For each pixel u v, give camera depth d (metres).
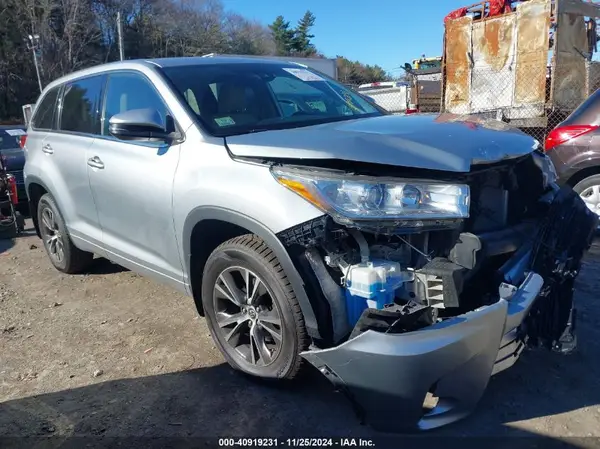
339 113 3.89
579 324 3.74
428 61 23.30
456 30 11.74
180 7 50.59
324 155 2.60
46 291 4.98
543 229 2.98
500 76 11.08
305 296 2.65
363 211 2.47
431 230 2.55
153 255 3.75
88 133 4.36
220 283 3.19
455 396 2.54
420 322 2.46
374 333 2.39
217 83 3.69
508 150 2.85
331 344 2.69
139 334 3.95
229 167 2.94
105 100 4.19
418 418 2.49
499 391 2.99
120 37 28.14
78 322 4.24
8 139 10.17
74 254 5.11
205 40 51.69
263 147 2.83
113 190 3.88
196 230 3.20
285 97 3.86
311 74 4.38
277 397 3.03
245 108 3.60
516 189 3.08
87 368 3.50
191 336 3.85
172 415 2.93
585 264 4.91
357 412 2.60
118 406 3.05
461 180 2.62
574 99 10.55
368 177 2.53
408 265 2.64
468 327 2.38
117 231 4.06
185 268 3.41
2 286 5.22
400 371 2.35
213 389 3.16
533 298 2.60
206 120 3.36
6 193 7.34
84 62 42.44
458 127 3.04
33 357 3.70
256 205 2.75
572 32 10.33
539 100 10.47
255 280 2.95
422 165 2.53
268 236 2.71
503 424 2.72
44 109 5.23
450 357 2.37
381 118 3.52
